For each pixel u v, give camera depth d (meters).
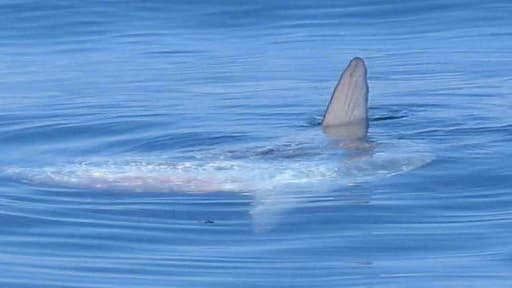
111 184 34.53
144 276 27.44
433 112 43.94
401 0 67.88
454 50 58.50
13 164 37.34
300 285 26.55
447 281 26.59
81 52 60.16
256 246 29.33
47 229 31.08
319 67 55.12
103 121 43.78
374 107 45.31
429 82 50.97
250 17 66.31
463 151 37.44
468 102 46.06
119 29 64.75
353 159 36.16
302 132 39.53
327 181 34.25
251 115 44.44
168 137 40.81
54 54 59.75
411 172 35.09
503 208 32.19
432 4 67.44
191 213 32.16
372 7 67.31
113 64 56.88
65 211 32.47
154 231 30.80
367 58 57.25
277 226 30.75
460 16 65.44
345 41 61.41
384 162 35.88
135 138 40.91
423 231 30.28
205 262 28.28
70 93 50.06
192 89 50.50
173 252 29.11
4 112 45.97
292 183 34.16
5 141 40.94
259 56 58.16
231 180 34.44
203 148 38.72
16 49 61.16
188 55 58.66
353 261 28.09
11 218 31.88
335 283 26.59
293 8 67.50
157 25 65.44
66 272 27.78
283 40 61.88
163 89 50.53
